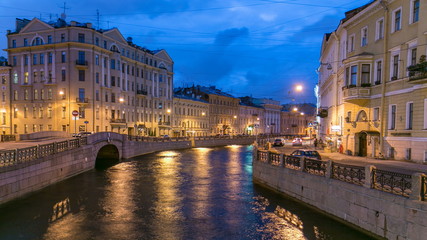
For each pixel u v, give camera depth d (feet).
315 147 134.00
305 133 427.74
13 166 48.44
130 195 54.70
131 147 123.85
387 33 75.77
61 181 66.54
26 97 172.96
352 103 89.15
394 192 31.96
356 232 35.60
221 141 217.36
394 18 74.13
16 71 174.70
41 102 168.55
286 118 398.21
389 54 75.25
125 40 195.00
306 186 47.65
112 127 179.32
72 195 54.19
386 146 75.36
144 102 213.25
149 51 225.56
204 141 200.13
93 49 165.78
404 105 69.15
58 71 164.25
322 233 35.73
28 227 38.01
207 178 72.49
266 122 360.28
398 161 69.82
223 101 301.22
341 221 39.11
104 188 60.34
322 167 44.70
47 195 53.42
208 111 281.33
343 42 103.76
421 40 64.08
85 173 78.84
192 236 35.76
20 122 174.29
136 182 66.85
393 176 32.07
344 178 39.65
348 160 74.54
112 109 181.16
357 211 36.17
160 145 159.33
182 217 42.50
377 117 80.12
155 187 61.62
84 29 163.94
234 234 36.40
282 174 55.36
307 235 35.53
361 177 36.47
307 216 42.04
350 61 84.69
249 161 110.83
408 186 30.22
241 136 245.24
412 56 67.97
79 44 161.99
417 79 62.23
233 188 60.75
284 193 54.54
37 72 169.89
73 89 162.30
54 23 173.58
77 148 76.84
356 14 88.58
